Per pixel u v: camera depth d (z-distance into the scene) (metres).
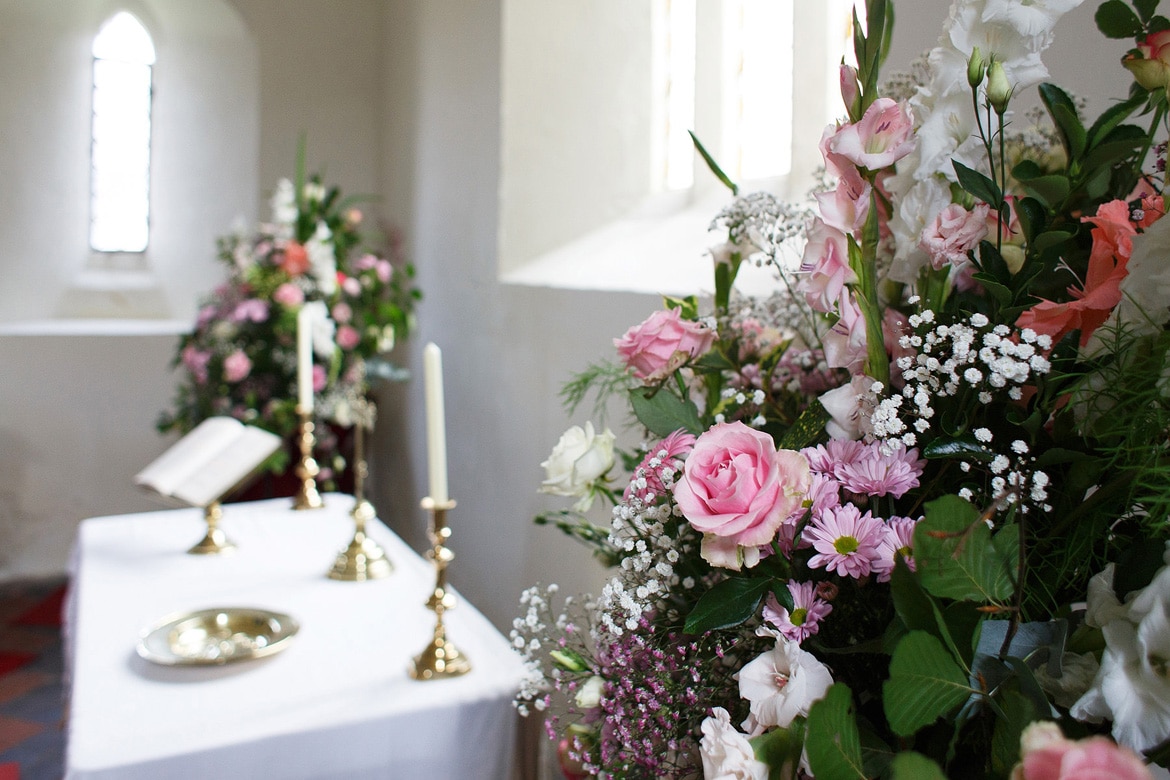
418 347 3.94
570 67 2.96
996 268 0.77
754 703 0.74
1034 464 0.75
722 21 2.53
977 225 0.77
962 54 0.77
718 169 1.10
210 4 4.45
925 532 0.65
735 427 0.77
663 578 0.87
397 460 4.29
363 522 2.18
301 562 2.24
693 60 2.76
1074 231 0.78
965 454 0.73
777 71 2.39
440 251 3.61
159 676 1.59
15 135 4.53
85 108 4.66
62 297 4.69
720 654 0.86
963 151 0.79
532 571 2.72
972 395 0.78
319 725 1.42
